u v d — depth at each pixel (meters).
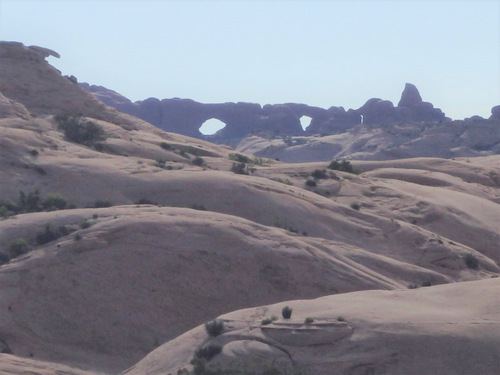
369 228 105.44
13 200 107.31
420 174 146.88
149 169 114.44
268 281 82.56
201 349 56.72
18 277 80.00
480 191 145.75
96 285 79.94
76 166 113.75
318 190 122.12
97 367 73.31
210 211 99.44
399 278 91.69
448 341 54.28
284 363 54.50
